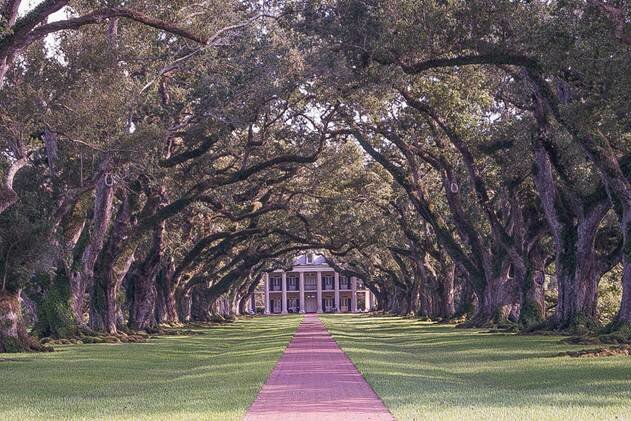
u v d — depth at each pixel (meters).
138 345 43.44
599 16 23.55
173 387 21.70
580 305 39.94
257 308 162.50
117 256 48.47
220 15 32.50
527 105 39.84
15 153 31.81
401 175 54.28
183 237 68.81
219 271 86.75
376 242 70.88
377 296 138.62
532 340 38.28
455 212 53.62
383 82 32.69
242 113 39.34
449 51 27.89
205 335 59.28
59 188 37.72
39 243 34.62
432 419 13.92
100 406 17.56
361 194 62.56
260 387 20.11
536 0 27.25
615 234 43.00
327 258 116.69
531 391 19.08
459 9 26.47
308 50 34.31
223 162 57.03
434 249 72.06
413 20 26.97
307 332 56.91
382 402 16.91
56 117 31.44
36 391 21.39
